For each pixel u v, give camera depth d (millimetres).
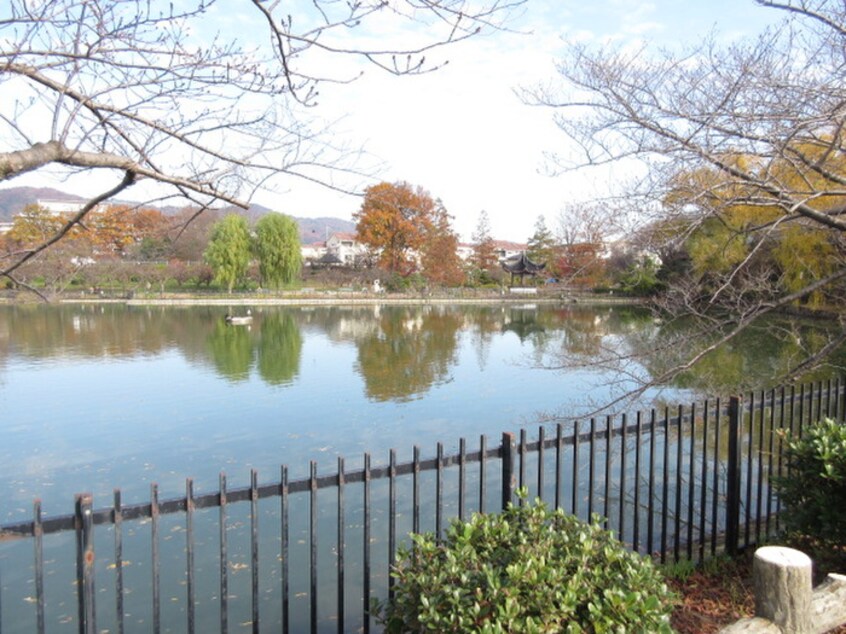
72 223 3000
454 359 24359
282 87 3078
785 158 4906
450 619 2596
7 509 9680
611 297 51000
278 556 7629
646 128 5297
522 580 2738
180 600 6766
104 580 7215
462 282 66500
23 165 2461
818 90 4727
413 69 2939
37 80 2688
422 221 64438
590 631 2727
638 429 4762
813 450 4469
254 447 12781
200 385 19406
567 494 8312
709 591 4598
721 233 7078
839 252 8383
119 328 36406
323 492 9680
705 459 5125
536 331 34156
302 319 43188
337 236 101938
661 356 6781
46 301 3916
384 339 31609
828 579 3373
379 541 7875
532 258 69312
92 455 12336
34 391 18516
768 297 7594
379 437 13438
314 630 3658
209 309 49938
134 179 2854
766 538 5285
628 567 3012
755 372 13016
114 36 2734
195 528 8516
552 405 15898
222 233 56250
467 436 13336
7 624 6344
